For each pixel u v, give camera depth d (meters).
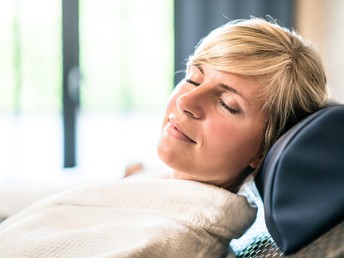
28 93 3.86
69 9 3.62
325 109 0.70
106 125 4.18
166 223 0.80
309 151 0.64
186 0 3.67
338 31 3.44
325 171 0.63
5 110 3.88
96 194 0.94
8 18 3.73
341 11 3.40
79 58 3.68
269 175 0.68
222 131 0.89
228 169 0.92
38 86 3.86
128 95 4.04
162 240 0.75
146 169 2.28
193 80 0.94
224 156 0.91
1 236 0.94
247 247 0.89
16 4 3.72
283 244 0.65
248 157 0.92
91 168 3.67
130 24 3.90
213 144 0.90
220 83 0.89
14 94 3.84
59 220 0.93
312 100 0.90
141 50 3.94
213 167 0.92
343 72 3.42
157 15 3.89
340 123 0.64
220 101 0.90
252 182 0.96
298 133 0.66
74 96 3.70
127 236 0.78
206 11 3.67
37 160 3.78
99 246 0.78
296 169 0.64
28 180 1.84
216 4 3.66
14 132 3.88
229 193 0.86
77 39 3.65
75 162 3.73
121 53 3.93
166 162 0.94
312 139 0.64
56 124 3.94
